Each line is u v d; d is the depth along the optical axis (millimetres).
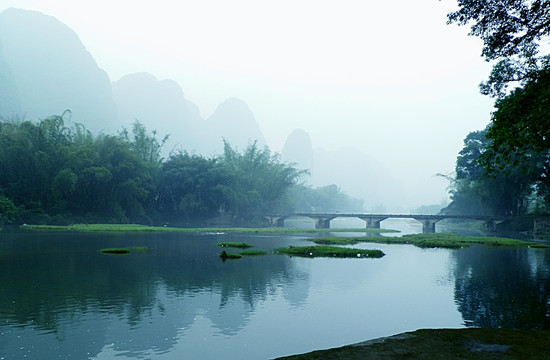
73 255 32375
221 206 100938
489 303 18062
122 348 11906
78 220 75062
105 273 24469
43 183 73688
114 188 81562
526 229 78312
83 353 11438
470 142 89312
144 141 98812
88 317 15055
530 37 16531
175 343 12367
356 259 33844
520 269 28766
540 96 15352
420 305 17516
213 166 100375
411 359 7746
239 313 15930
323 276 24781
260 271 26344
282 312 16156
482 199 88062
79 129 93500
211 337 13000
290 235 65438
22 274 23719
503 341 9148
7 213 67562
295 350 11883
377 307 17156
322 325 14414
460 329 10383
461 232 87375
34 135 73938
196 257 32969
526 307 17219
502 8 16125
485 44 17547
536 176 71188
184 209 93062
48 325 14000
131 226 69312
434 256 37125
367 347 8602
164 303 17297
